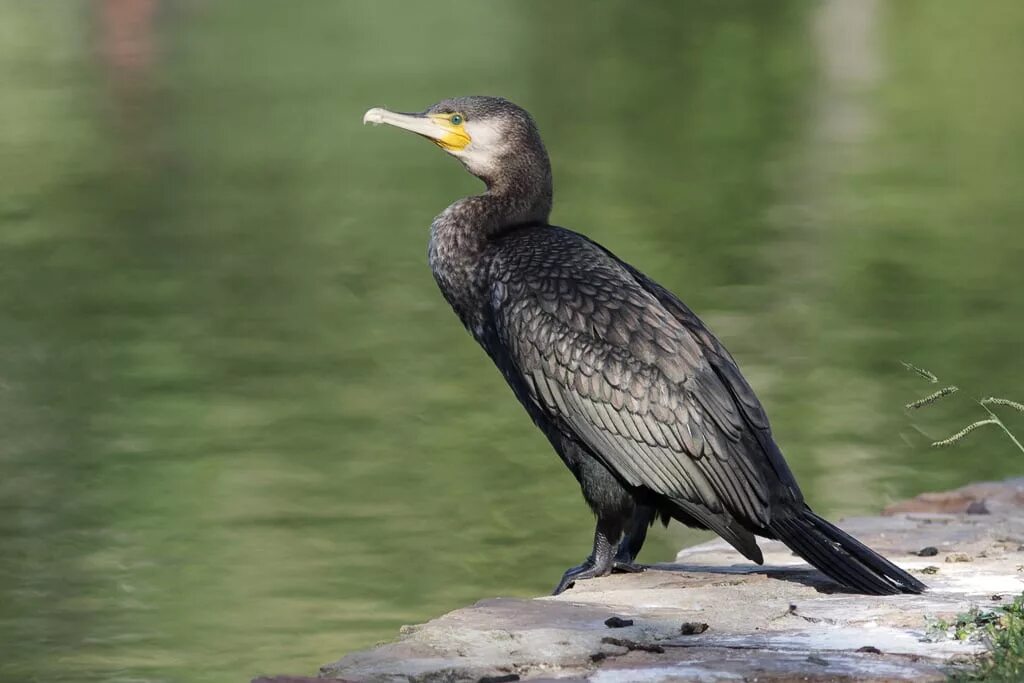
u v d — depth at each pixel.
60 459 14.19
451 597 11.09
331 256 23.06
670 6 58.78
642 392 7.70
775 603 7.16
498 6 59.16
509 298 8.15
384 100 37.91
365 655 6.42
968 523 9.03
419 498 13.19
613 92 40.31
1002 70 43.38
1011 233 23.78
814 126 35.22
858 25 53.19
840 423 15.15
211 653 10.19
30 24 53.19
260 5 59.91
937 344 17.80
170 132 34.50
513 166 8.93
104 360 17.50
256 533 12.36
